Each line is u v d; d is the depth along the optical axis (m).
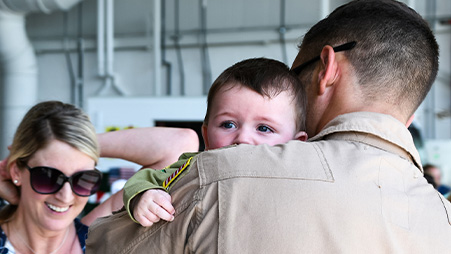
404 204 0.80
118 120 4.16
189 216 0.79
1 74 6.34
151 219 0.83
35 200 1.38
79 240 1.52
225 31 6.32
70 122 1.38
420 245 0.78
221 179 0.79
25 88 6.37
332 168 0.79
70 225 1.52
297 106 1.05
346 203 0.76
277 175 0.78
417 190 0.84
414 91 0.94
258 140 1.03
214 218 0.77
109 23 6.49
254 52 6.24
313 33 1.05
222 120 1.06
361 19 0.96
